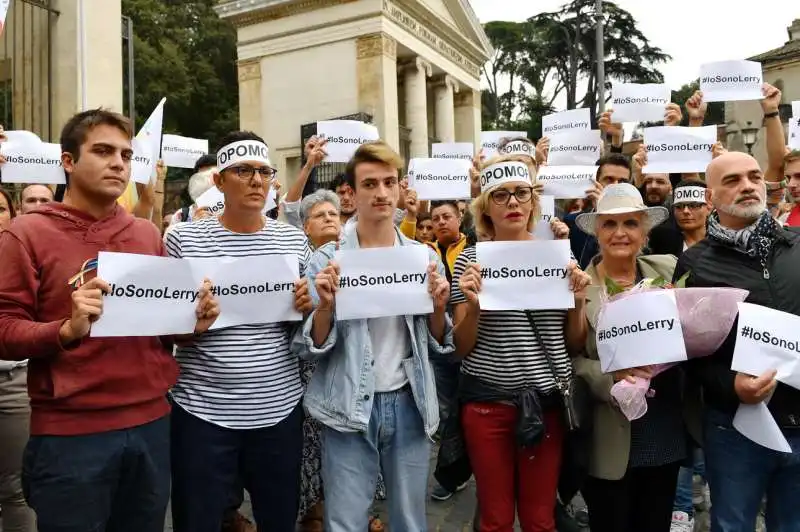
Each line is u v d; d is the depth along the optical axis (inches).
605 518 127.3
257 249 123.3
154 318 103.1
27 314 98.6
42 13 335.6
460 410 133.3
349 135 243.8
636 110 254.2
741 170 120.5
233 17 952.9
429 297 119.2
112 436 100.9
